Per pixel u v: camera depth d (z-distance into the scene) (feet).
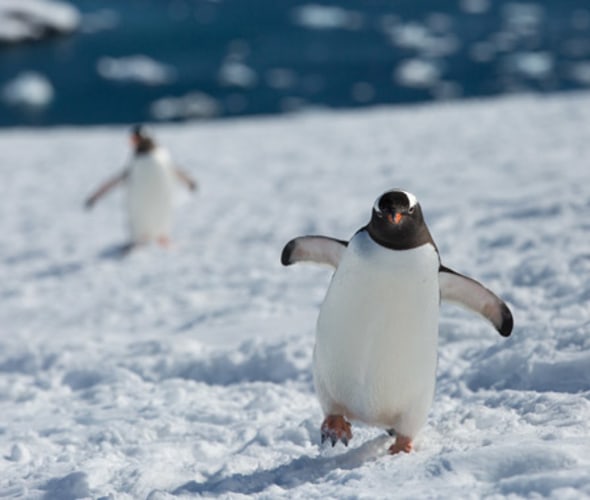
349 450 41.16
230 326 68.33
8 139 229.86
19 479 41.81
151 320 76.79
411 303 37.52
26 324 81.82
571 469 32.35
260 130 216.54
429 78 420.36
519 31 531.09
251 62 460.14
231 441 45.47
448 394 49.21
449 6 620.08
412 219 36.96
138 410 52.31
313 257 41.45
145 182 106.01
